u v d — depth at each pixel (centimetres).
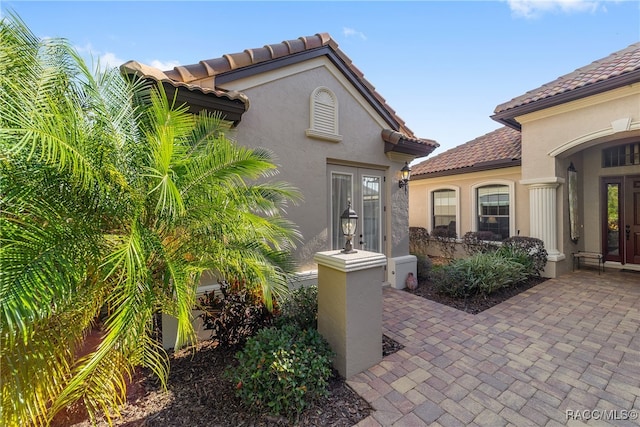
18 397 190
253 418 259
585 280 750
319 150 567
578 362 357
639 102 628
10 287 162
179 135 286
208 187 279
